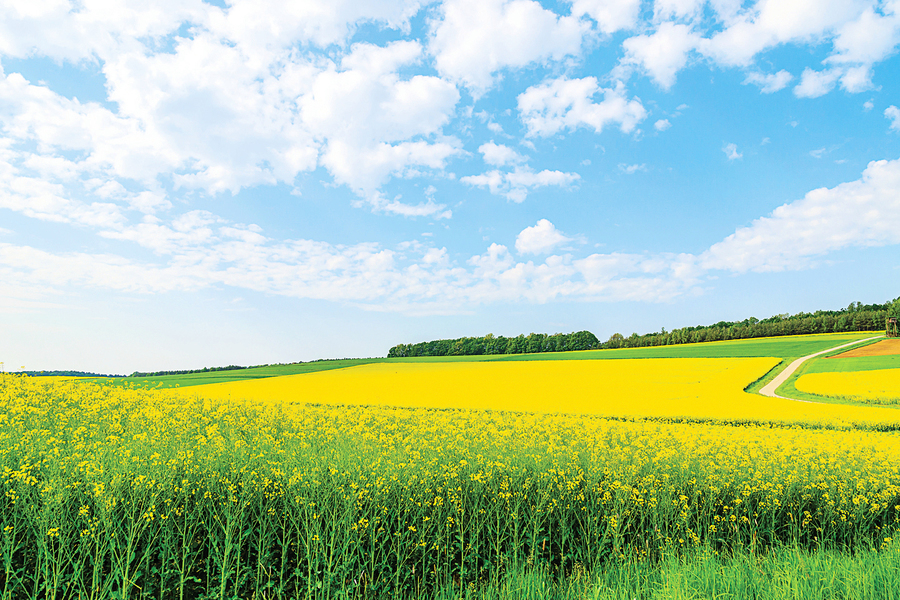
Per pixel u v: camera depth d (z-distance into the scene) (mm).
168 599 5641
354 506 6566
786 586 5434
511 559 6926
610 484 8219
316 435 10664
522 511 7668
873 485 9047
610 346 135625
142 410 12477
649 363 71562
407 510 6992
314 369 88312
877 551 7254
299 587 6016
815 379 48688
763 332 122500
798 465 10039
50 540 5602
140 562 5590
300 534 6254
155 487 6254
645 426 17016
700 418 24531
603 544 7270
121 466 6516
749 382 49125
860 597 5293
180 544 6238
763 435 15078
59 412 11242
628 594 5758
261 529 6281
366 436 10445
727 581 5660
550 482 8031
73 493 5980
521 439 11602
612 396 38594
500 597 5828
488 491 7883
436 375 63938
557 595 6105
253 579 5969
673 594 5434
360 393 42812
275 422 12711
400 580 6383
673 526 7801
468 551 7027
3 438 7441
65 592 5219
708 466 9602
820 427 22000
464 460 8398
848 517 8461
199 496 6605
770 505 8289
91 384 16578
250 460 7605
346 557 6035
